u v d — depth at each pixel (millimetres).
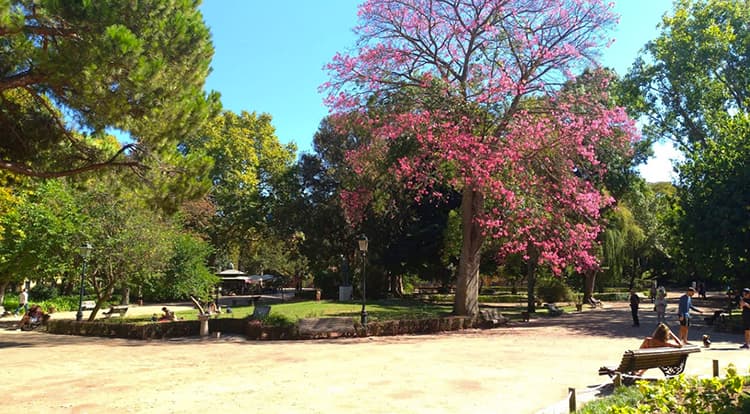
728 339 16031
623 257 34688
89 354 14227
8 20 9992
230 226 49312
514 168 20656
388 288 39188
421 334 19031
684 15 31484
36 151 13648
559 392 8656
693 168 22547
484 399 8188
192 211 41469
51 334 21734
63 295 42000
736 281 21453
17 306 32688
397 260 36625
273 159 52812
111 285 22938
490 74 21750
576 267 23312
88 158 13805
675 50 31219
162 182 13266
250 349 14977
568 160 21438
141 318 25406
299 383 9570
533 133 20547
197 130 12953
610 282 36781
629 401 7230
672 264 48875
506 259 30469
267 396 8484
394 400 8141
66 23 10695
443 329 20078
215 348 15406
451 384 9359
